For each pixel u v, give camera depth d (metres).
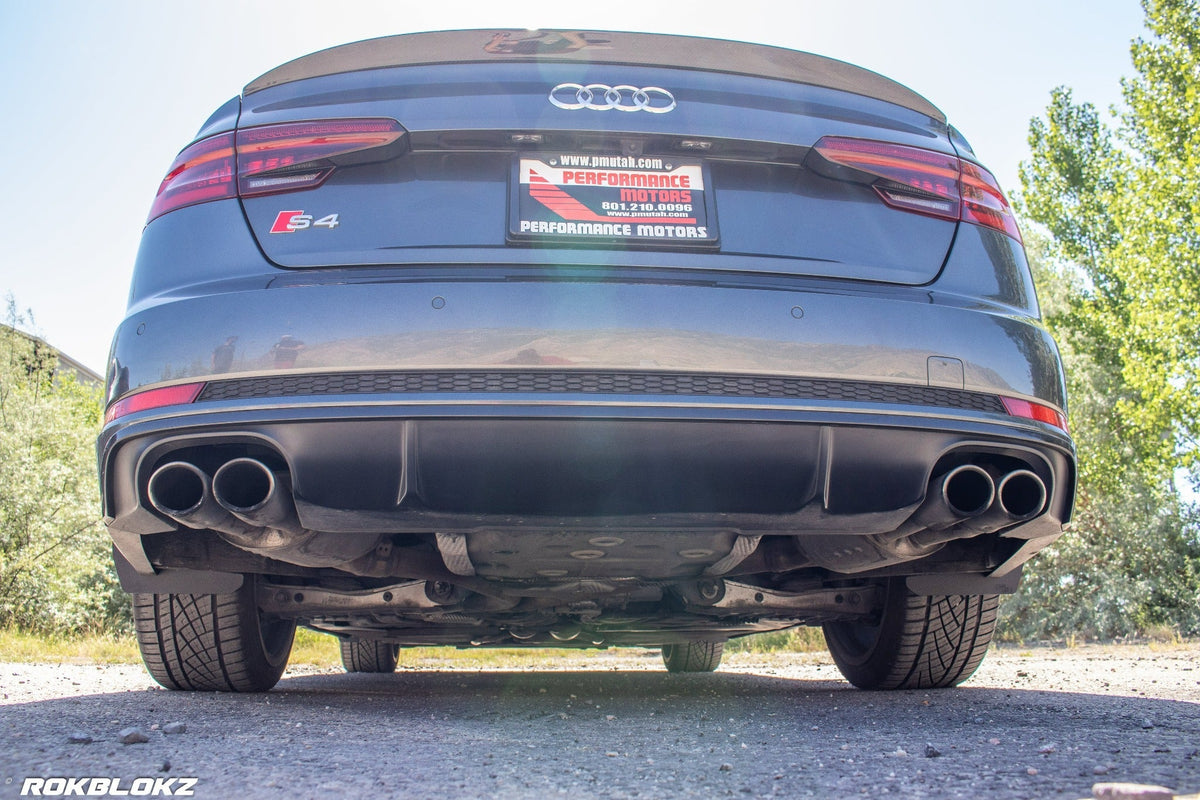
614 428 2.12
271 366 2.17
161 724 2.27
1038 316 2.63
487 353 2.14
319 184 2.36
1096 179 22.61
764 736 2.20
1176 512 16.39
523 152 2.36
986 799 1.49
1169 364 16.58
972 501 2.35
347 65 2.48
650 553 2.47
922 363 2.31
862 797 1.52
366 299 2.18
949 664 3.35
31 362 21.06
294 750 1.94
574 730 2.31
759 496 2.21
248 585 3.00
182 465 2.13
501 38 2.43
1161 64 18.12
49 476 15.11
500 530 2.23
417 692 3.58
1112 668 5.16
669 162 2.40
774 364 2.21
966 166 2.63
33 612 14.01
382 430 2.12
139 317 2.31
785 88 2.52
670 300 2.20
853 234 2.45
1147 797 1.41
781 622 3.74
